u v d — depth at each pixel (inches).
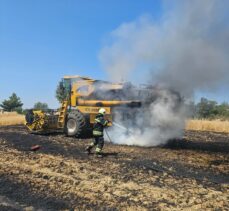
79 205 294.7
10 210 279.7
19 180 358.3
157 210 288.2
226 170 450.3
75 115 672.4
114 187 347.6
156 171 425.7
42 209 285.7
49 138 653.3
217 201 319.9
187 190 351.3
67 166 427.5
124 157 498.3
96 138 507.2
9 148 537.0
